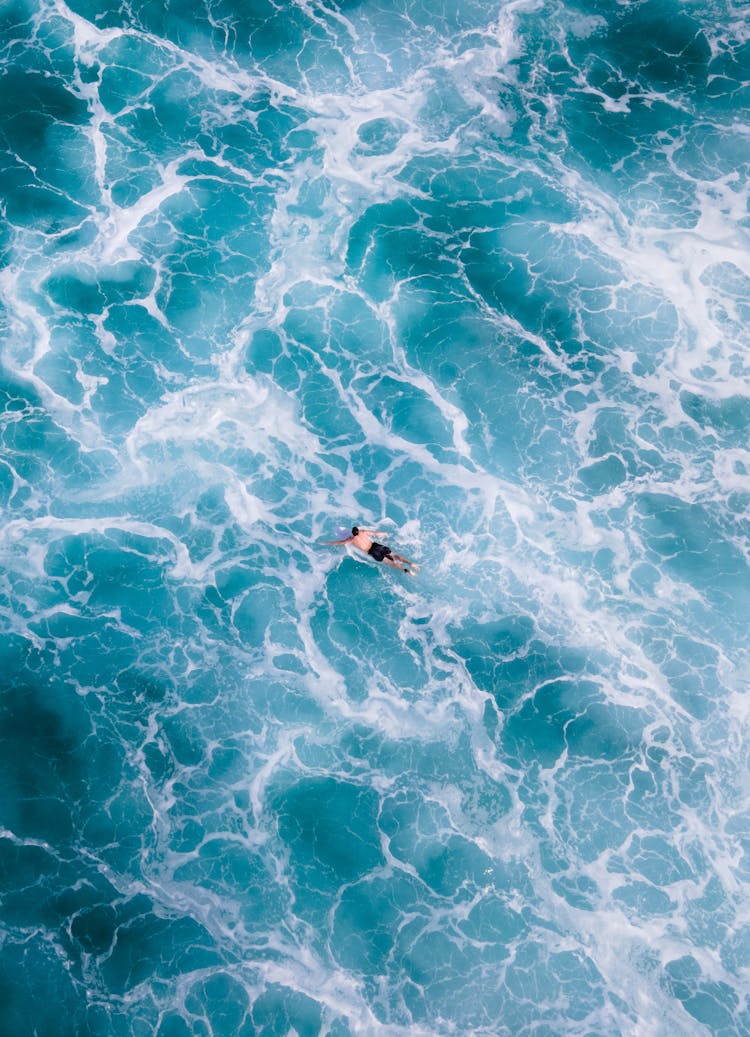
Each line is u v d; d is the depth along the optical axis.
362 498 29.28
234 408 30.38
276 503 29.17
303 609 27.81
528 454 30.03
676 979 23.45
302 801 25.42
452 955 23.69
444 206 33.66
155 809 25.16
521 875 24.62
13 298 31.47
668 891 24.36
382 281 32.44
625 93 35.75
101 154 33.97
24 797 25.16
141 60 35.72
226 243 32.81
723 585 28.12
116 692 26.56
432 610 27.88
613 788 25.62
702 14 36.97
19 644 27.03
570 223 33.34
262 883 24.45
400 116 35.12
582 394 30.81
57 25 36.12
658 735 26.25
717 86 35.91
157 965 23.39
